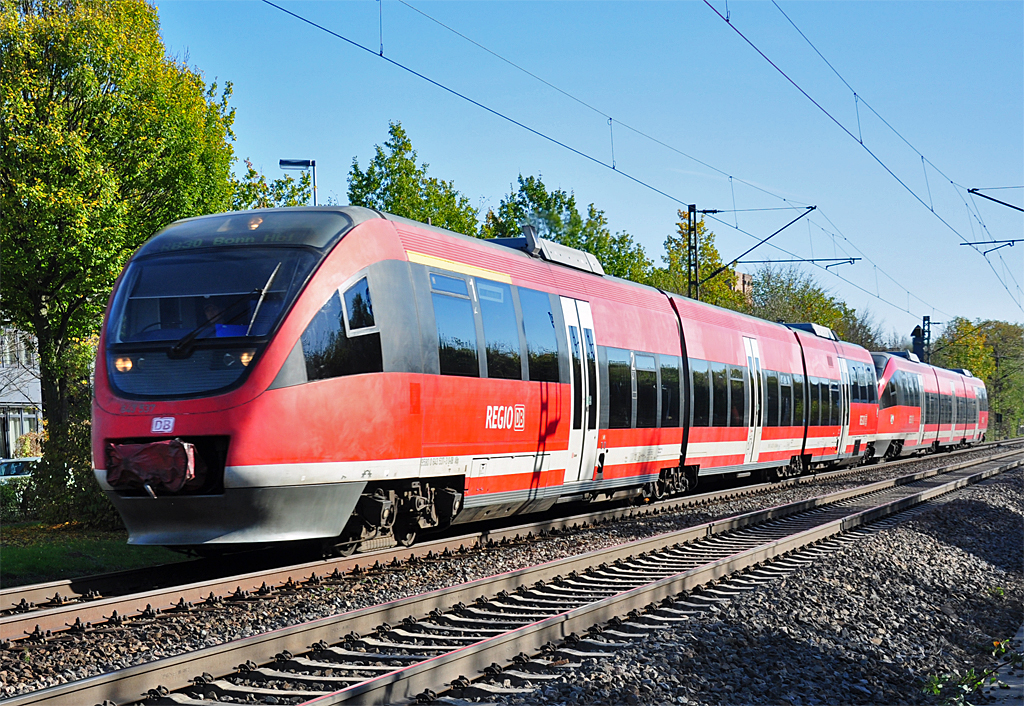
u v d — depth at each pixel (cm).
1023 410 10150
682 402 1761
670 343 1736
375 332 1024
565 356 1374
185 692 595
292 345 945
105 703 551
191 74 2194
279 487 932
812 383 2481
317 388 955
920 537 1488
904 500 1836
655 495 1733
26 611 818
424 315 1094
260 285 970
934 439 4025
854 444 2867
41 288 2012
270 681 615
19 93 1852
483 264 1230
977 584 1255
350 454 984
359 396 995
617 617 801
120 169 1956
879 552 1284
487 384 1191
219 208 2225
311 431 949
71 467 1530
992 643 962
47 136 1822
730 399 1972
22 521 1627
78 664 661
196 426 921
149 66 2017
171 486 916
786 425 2288
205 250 1012
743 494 2061
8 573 1049
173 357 955
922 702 720
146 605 815
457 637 735
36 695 525
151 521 960
